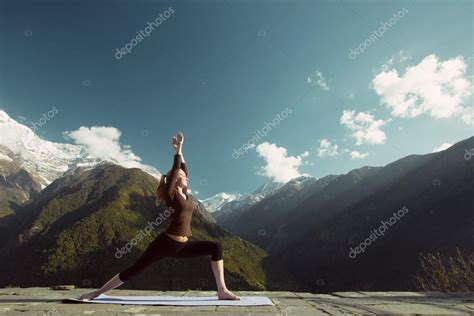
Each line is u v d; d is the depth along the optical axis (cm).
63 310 449
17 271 10856
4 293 685
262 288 10694
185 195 538
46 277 10088
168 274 8538
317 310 476
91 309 459
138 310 453
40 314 442
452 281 1079
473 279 1061
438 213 11194
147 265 525
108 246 11200
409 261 10119
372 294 716
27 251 12169
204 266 9062
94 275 9912
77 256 10788
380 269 10794
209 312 444
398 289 9306
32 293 677
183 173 542
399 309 491
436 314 459
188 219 531
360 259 11988
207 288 8269
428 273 1148
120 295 644
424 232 10769
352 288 10712
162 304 494
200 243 538
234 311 450
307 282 12288
